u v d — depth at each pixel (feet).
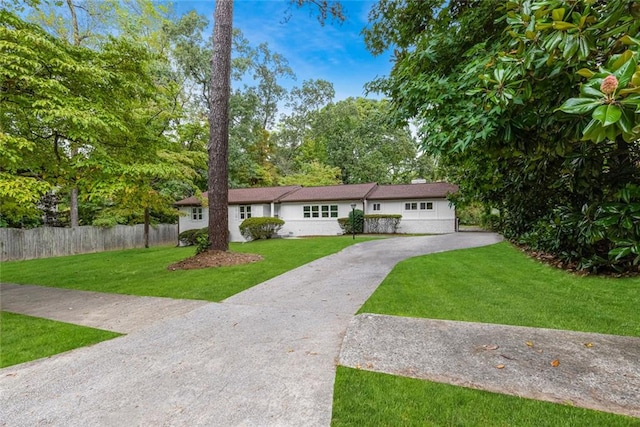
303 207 62.08
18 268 31.71
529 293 15.06
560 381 7.73
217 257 26.58
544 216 24.11
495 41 12.13
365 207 58.85
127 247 55.21
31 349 10.78
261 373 8.66
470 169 21.86
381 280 19.16
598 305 12.98
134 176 20.89
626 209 12.84
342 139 94.73
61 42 19.76
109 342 11.29
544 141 9.70
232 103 78.64
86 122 16.94
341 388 7.74
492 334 10.65
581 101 5.39
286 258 28.66
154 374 8.80
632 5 6.11
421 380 8.02
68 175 20.89
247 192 67.92
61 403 7.52
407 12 16.85
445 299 14.73
